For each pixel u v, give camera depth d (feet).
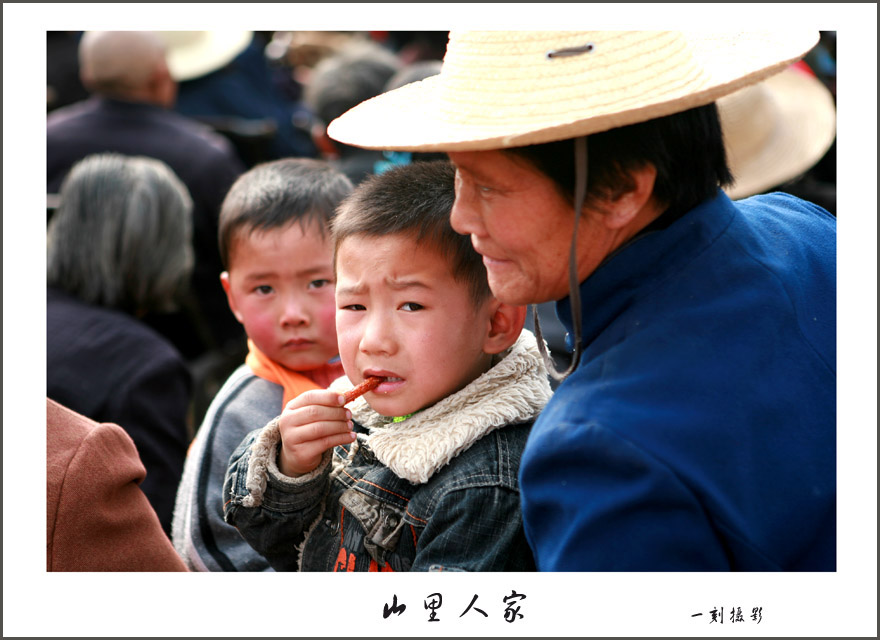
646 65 3.80
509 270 3.95
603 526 3.51
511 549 4.27
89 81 12.01
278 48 19.63
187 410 7.80
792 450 3.65
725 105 9.35
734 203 4.51
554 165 3.65
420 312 4.47
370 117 4.71
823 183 11.39
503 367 4.58
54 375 7.26
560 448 3.63
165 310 8.22
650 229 4.01
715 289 3.86
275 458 4.74
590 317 4.01
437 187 4.61
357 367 4.59
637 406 3.60
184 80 15.35
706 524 3.51
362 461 4.86
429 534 4.34
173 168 11.30
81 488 4.48
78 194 7.82
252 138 13.75
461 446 4.41
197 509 5.66
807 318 3.92
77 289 7.74
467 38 4.03
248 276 6.03
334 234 4.81
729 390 3.64
